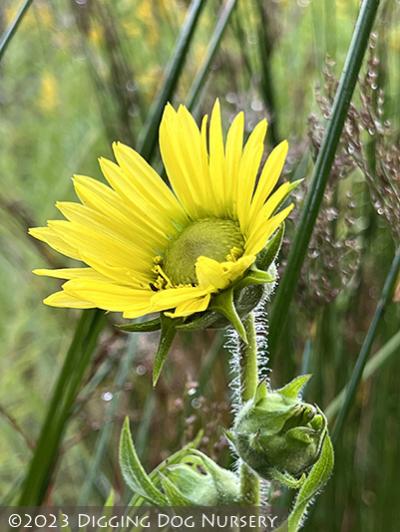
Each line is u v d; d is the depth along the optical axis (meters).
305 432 0.33
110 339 0.54
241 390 0.35
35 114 0.82
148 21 0.69
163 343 0.33
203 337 0.58
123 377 0.54
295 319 0.53
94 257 0.35
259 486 0.36
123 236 0.36
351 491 0.52
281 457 0.33
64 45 0.73
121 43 0.69
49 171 0.77
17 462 0.63
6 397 0.66
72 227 0.35
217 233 0.36
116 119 0.66
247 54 0.60
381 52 0.52
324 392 0.53
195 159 0.36
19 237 0.67
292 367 0.53
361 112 0.44
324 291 0.48
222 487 0.36
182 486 0.37
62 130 0.78
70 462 0.62
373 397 0.53
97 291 0.33
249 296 0.33
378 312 0.43
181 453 0.40
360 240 0.52
